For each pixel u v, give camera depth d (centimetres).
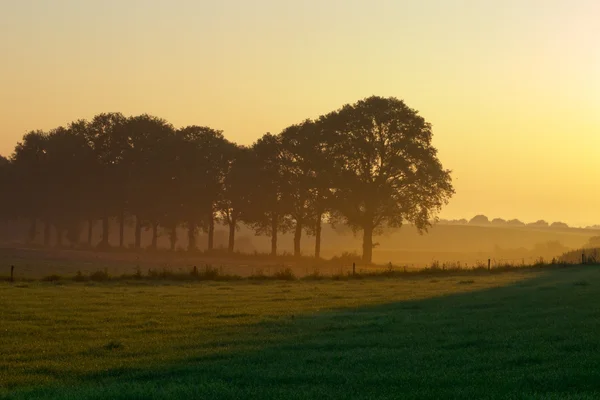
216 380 1459
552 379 1372
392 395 1277
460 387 1338
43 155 12706
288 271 5291
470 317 2539
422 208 9075
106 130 12081
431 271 5822
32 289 3950
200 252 11288
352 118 9119
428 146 9088
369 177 9150
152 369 1628
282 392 1321
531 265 6156
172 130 11888
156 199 11288
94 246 12669
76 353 1870
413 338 2027
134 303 3212
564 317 2408
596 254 7444
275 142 10256
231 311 2875
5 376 1584
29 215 12825
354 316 2667
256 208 10594
